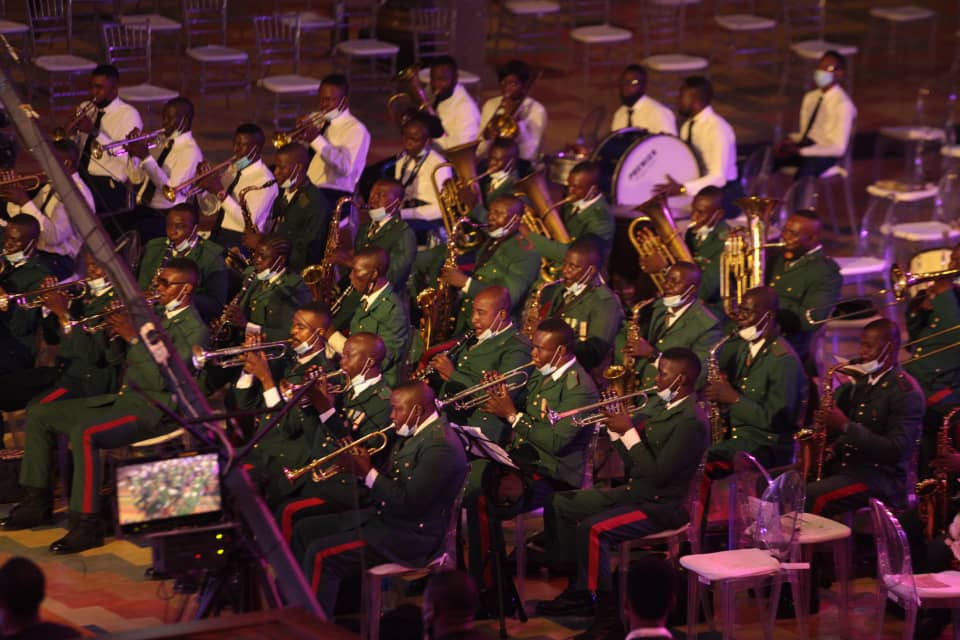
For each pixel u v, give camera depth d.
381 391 24.14
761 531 22.61
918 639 23.42
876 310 27.27
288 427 24.30
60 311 26.80
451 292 29.98
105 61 41.72
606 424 23.62
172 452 18.30
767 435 25.50
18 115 26.41
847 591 23.33
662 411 23.52
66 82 41.91
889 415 24.67
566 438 24.11
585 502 23.52
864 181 46.44
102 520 25.36
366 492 23.55
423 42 47.78
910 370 28.41
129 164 33.78
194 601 21.92
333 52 47.44
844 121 40.94
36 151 25.50
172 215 29.27
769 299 25.72
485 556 23.38
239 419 25.91
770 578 22.16
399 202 30.75
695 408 23.16
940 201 39.66
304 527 22.80
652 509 22.95
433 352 27.94
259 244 27.95
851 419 25.08
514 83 38.06
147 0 48.03
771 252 30.62
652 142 36.38
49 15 42.97
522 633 22.95
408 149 34.69
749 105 49.12
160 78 45.56
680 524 23.05
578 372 24.70
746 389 25.75
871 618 23.86
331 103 34.94
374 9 47.09
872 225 42.59
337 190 34.97
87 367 26.98
